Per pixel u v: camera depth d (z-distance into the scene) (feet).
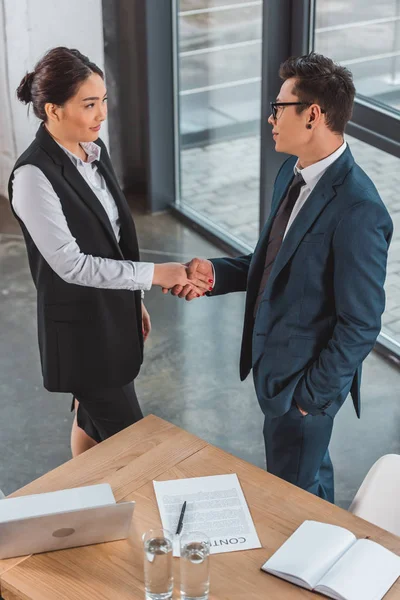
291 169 8.89
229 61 15.88
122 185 19.81
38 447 12.00
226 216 17.44
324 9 13.66
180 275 9.21
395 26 12.28
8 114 18.92
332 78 7.73
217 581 6.35
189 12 16.53
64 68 7.95
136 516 6.98
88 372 9.34
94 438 10.28
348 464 11.64
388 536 6.81
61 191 8.38
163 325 14.90
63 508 6.53
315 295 8.23
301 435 8.98
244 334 9.24
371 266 7.86
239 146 16.34
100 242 8.73
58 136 8.41
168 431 8.01
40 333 9.32
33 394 13.17
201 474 7.46
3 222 18.79
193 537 6.15
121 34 18.20
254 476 7.45
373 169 13.67
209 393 13.14
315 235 8.05
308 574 6.29
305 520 6.93
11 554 6.54
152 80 17.42
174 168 18.54
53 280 8.85
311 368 8.38
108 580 6.36
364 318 7.97
